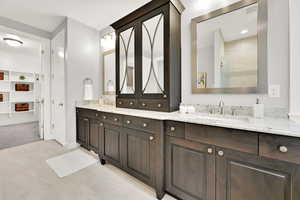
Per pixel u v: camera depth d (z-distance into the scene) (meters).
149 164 1.43
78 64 2.68
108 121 1.92
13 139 3.06
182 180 1.23
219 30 1.53
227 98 1.50
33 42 3.49
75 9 2.24
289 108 1.18
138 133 1.53
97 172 1.82
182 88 1.81
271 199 0.84
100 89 3.06
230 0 1.46
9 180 1.61
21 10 2.25
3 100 4.45
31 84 5.09
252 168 0.90
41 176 1.70
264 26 1.28
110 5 2.14
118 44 2.17
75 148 2.60
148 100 1.80
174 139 1.28
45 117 3.07
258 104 1.22
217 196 1.04
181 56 1.81
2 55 4.35
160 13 1.67
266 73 1.28
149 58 1.79
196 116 1.34
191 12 1.73
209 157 1.07
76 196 1.37
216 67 1.55
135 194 1.42
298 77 1.14
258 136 0.87
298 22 1.13
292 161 0.77
